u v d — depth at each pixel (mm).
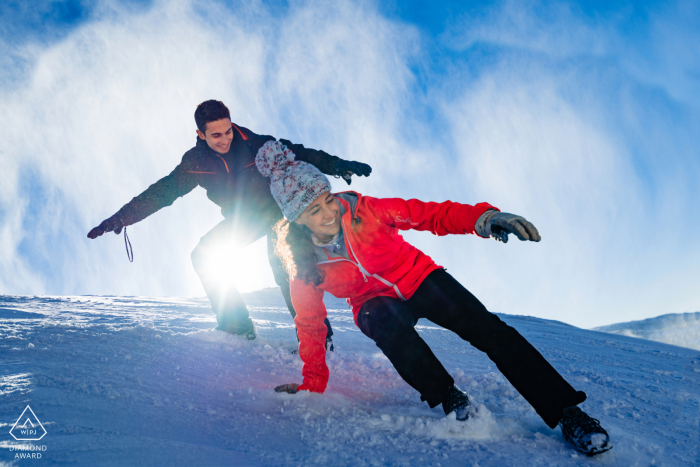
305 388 2580
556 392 2070
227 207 3908
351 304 2592
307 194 2297
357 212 2379
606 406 2697
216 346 3568
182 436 1938
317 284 2373
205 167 3820
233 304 3963
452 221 2365
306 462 1760
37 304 6199
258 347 3676
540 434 2125
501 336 2174
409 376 2236
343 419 2273
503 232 2252
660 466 1838
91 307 6262
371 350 4113
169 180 3945
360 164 3605
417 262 2410
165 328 4309
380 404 2611
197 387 2602
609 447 1897
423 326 6227
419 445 1968
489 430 2119
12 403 2031
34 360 2771
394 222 2406
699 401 2922
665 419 2533
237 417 2219
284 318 6156
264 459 1781
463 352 4406
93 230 3961
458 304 2264
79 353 3018
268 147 2428
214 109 3588
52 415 1949
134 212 3939
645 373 3930
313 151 3688
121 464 1600
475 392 2918
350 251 2344
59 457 1594
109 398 2227
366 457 1830
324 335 2604
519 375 2125
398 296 2410
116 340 3477
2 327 3760
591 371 3783
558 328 8227
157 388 2480
